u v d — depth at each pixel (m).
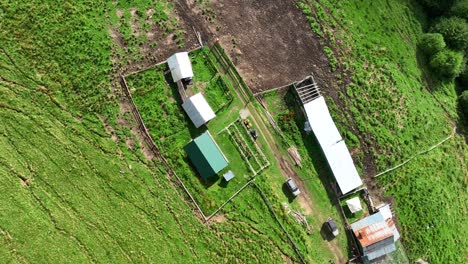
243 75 43.56
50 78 39.19
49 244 35.81
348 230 43.06
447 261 46.66
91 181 37.91
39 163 37.22
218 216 39.84
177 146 40.12
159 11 42.97
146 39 41.97
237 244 39.69
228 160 40.97
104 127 39.19
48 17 40.44
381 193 45.19
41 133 37.84
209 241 39.12
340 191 43.34
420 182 46.84
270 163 42.12
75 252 36.22
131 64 41.03
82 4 41.50
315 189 42.94
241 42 44.47
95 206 37.50
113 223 37.53
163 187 39.19
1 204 35.59
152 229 38.25
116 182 38.34
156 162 39.50
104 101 39.66
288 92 44.38
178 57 40.69
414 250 45.12
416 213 45.94
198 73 42.31
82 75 39.78
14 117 37.59
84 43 40.53
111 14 41.84
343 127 45.41
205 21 43.97
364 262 42.44
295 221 41.62
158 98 40.69
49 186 37.00
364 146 45.56
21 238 35.31
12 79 38.41
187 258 38.41
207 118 39.97
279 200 41.50
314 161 43.47
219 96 42.31
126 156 39.03
